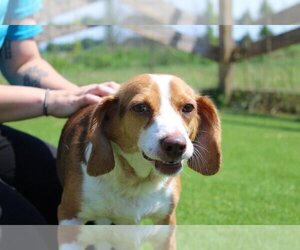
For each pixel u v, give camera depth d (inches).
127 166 41.7
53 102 46.4
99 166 40.7
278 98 143.6
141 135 39.4
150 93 39.8
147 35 155.8
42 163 50.3
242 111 145.9
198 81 165.0
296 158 92.0
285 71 145.5
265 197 69.4
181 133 37.9
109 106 41.1
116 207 42.3
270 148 100.0
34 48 53.6
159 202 43.0
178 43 155.6
